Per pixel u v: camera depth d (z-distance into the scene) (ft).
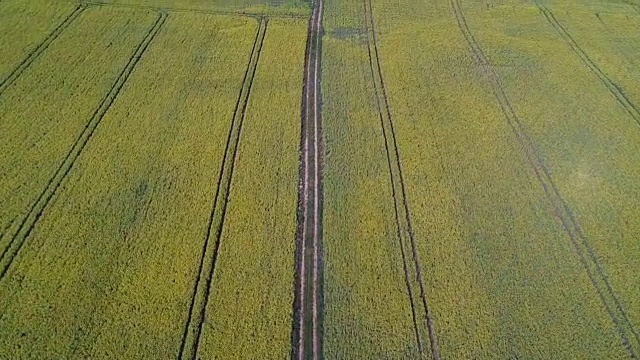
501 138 82.64
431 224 68.44
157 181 71.97
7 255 60.90
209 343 54.49
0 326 54.08
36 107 82.43
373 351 54.70
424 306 59.21
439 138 82.12
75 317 55.47
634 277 63.46
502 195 73.10
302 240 66.03
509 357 54.65
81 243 63.05
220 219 67.51
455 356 54.54
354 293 60.03
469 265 63.62
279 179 73.87
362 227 67.72
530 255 65.21
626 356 55.52
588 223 69.82
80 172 72.33
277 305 58.29
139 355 52.85
